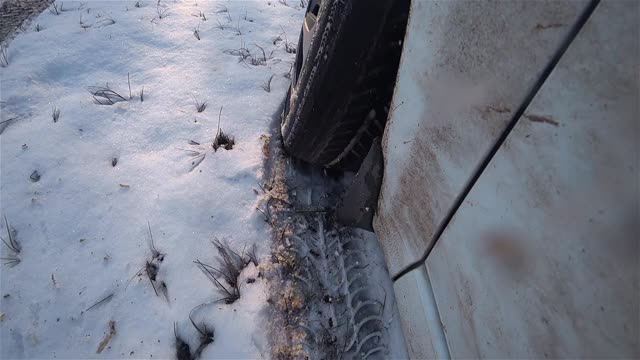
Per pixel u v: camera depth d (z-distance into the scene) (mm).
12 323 2027
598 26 696
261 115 2996
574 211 752
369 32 1703
